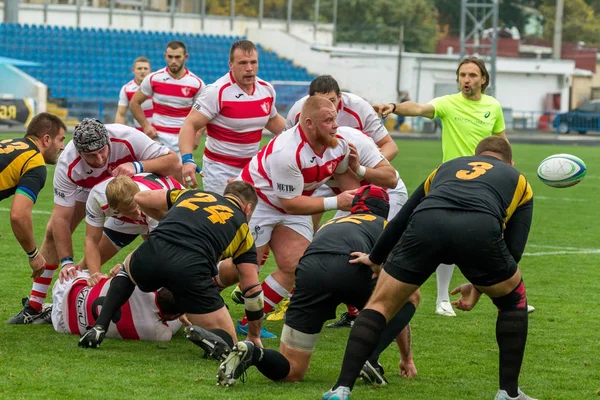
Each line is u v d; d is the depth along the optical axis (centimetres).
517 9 19938
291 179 1933
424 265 1458
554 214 4659
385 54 12862
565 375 1759
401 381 1683
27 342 1872
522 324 1498
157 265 1694
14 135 7681
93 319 1908
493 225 1443
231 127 2445
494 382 1692
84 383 1561
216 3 13375
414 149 9031
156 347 1872
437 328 2178
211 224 1723
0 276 2639
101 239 2106
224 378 1529
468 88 2480
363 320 1474
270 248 2142
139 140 2105
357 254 1560
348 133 2095
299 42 12888
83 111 10356
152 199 1828
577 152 9238
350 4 16975
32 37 11131
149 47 11875
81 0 12044
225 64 12231
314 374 1706
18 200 1855
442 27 19425
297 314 1591
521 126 13650
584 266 3141
